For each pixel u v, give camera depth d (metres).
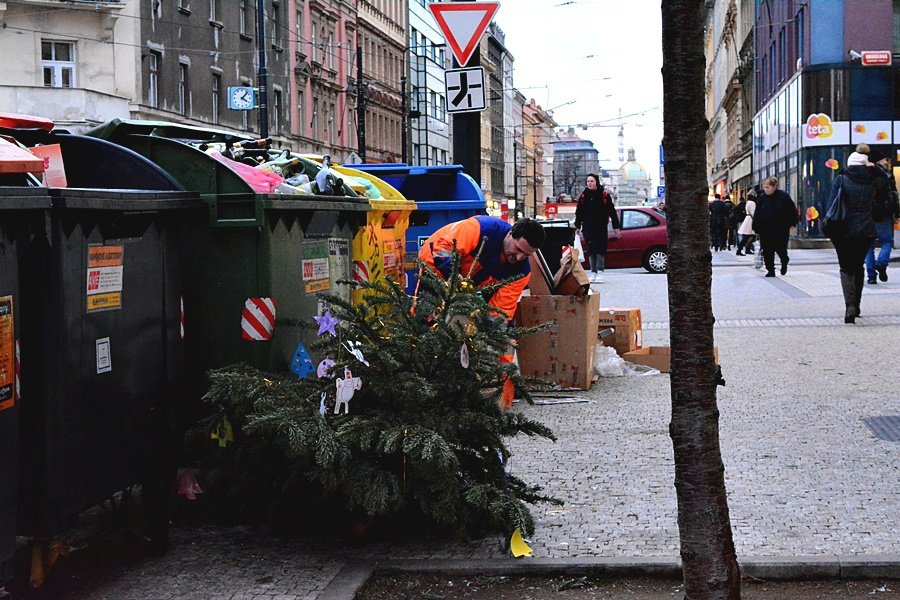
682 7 3.79
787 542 5.36
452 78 12.56
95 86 40.59
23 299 4.61
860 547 5.26
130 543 5.66
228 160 6.21
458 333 5.58
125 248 5.13
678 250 3.91
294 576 5.14
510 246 7.09
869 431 7.71
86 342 4.82
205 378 5.85
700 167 3.87
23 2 38.78
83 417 4.80
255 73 52.66
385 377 5.47
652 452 7.30
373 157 75.06
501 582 5.11
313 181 7.46
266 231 5.82
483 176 110.88
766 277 21.58
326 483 5.22
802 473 6.64
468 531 5.46
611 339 10.89
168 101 44.22
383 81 77.75
